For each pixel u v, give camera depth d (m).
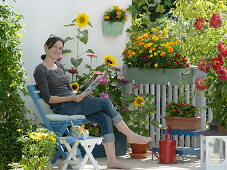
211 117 9.14
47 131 7.41
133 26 10.35
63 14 9.24
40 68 7.94
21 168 6.50
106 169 7.70
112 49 10.07
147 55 9.25
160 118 10.06
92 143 7.23
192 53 9.66
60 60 9.24
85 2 9.59
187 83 9.07
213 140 7.04
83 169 7.70
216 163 7.05
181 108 8.55
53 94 8.08
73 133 7.34
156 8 11.07
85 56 9.60
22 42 8.63
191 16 9.62
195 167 7.93
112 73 9.80
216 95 7.95
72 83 8.78
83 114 8.01
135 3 10.66
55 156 7.81
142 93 9.91
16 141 6.90
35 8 8.81
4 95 7.29
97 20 9.78
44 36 8.95
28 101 8.66
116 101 9.30
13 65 7.32
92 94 8.38
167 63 8.96
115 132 8.99
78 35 9.27
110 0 10.02
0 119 7.37
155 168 7.80
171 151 8.25
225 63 7.79
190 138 9.63
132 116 9.04
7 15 7.48
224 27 8.49
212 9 9.41
